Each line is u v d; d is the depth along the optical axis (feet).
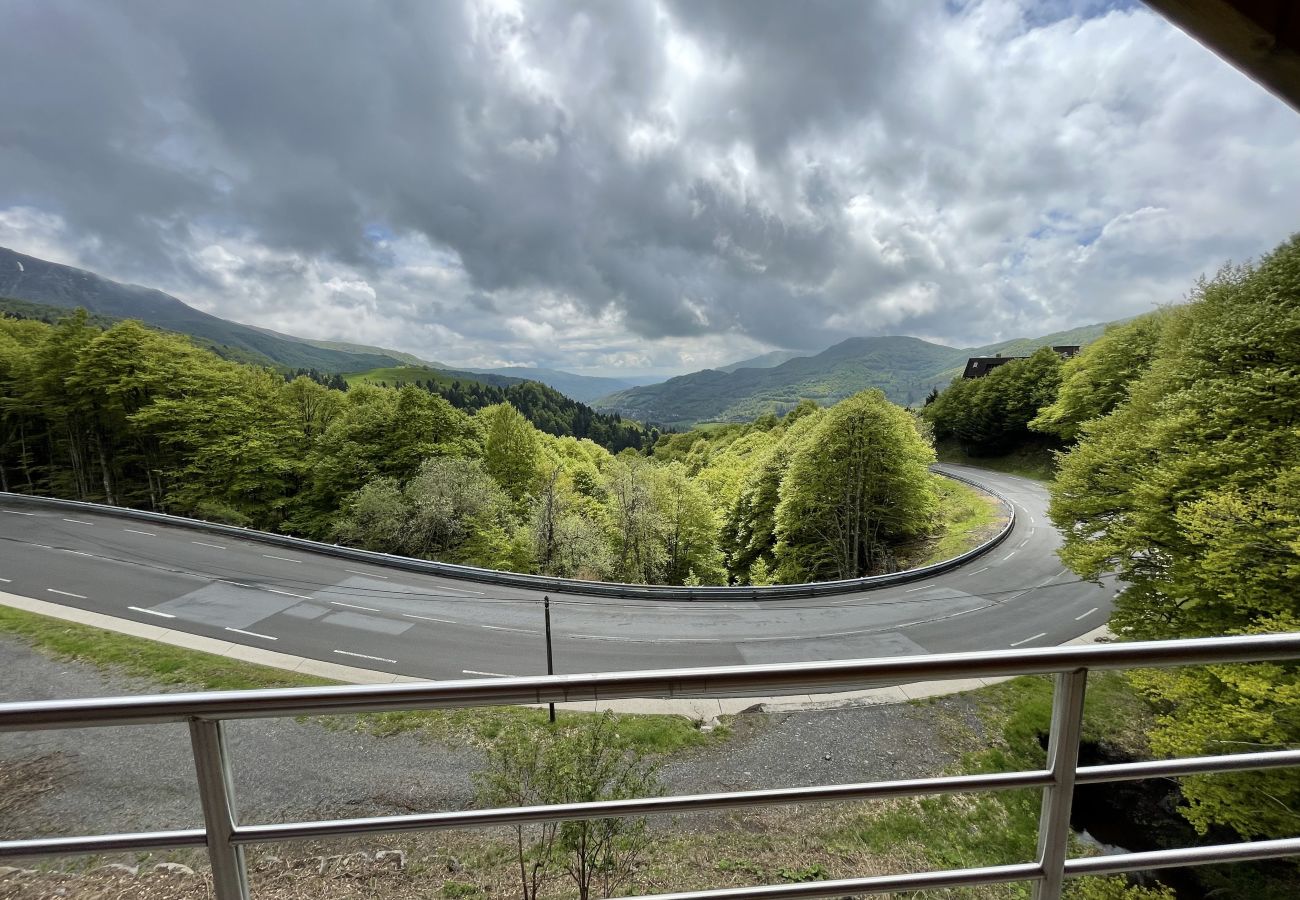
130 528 85.66
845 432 108.47
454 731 33.58
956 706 39.88
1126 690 41.04
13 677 40.73
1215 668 30.45
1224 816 28.19
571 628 59.57
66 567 67.56
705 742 35.58
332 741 32.42
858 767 34.09
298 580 68.95
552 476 102.06
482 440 150.82
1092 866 4.06
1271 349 42.37
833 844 25.55
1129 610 43.50
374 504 96.84
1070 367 152.35
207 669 43.88
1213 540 34.50
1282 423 38.78
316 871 20.36
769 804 3.78
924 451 122.72
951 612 67.10
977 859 26.27
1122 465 49.49
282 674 44.83
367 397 161.17
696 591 74.43
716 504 165.37
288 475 125.80
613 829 20.33
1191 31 4.13
